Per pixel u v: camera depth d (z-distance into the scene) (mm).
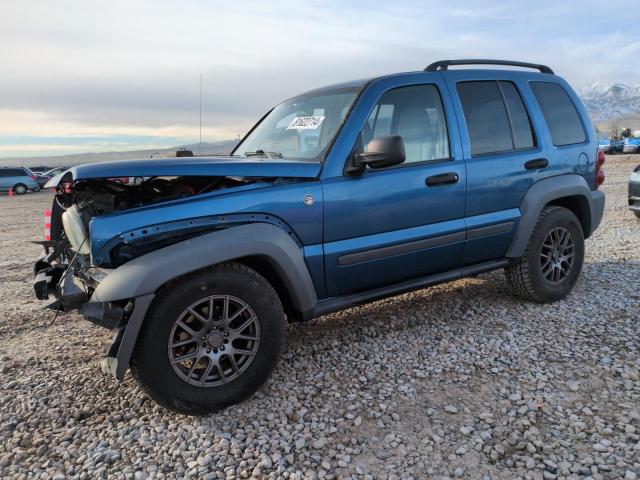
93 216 3121
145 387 2818
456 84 4098
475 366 3496
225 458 2586
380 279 3729
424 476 2393
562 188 4520
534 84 4645
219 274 2941
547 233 4523
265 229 3115
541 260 4641
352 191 3453
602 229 8656
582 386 3154
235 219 3086
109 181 3258
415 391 3178
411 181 3693
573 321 4230
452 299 4922
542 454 2520
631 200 9109
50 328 4625
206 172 3004
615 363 3424
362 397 3139
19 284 6480
